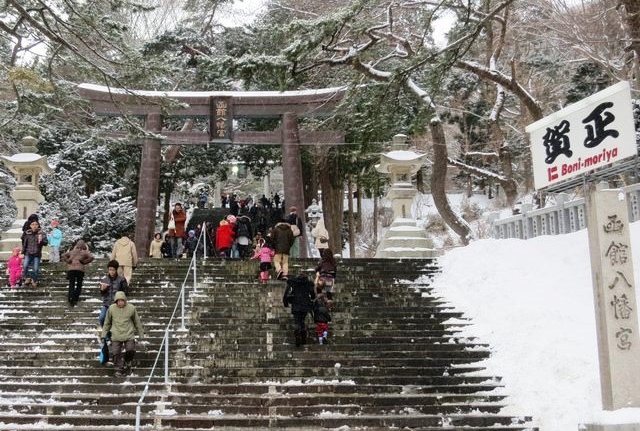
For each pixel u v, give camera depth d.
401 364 12.58
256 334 13.65
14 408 10.74
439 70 14.95
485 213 44.59
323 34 15.52
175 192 40.84
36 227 16.45
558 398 10.71
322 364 12.46
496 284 15.62
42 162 21.05
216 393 11.33
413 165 21.44
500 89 28.69
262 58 16.36
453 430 10.25
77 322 14.28
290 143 25.11
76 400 11.06
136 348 13.02
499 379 11.96
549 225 18.97
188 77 33.66
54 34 14.04
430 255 20.33
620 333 8.09
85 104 19.77
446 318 14.79
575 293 14.20
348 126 20.16
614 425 7.51
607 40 24.11
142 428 10.14
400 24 23.61
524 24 29.28
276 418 10.38
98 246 28.58
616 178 25.05
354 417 10.47
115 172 32.50
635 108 20.23
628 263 8.30
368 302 15.58
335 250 33.34
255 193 52.72
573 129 8.55
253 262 17.75
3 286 16.48
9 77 15.12
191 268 17.34
